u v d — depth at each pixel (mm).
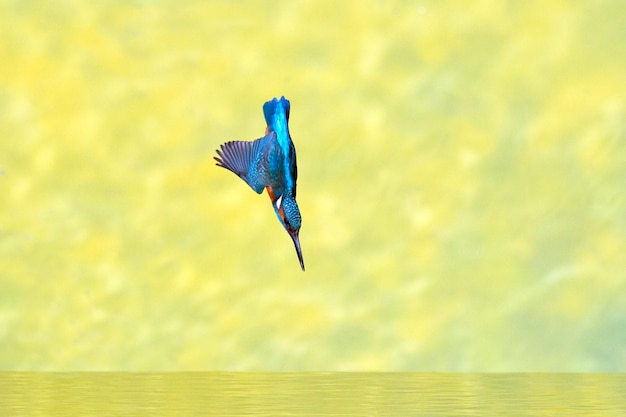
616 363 14805
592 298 15367
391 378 13117
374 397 10805
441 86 16797
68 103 17094
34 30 17406
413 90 16812
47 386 12086
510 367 14945
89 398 10781
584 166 16203
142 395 11055
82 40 17359
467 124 16594
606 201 15938
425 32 17062
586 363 14859
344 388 11773
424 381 12688
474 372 14453
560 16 16953
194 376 13539
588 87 16609
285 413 9516
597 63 16688
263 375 13633
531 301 15461
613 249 15656
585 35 16828
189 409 9805
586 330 15109
